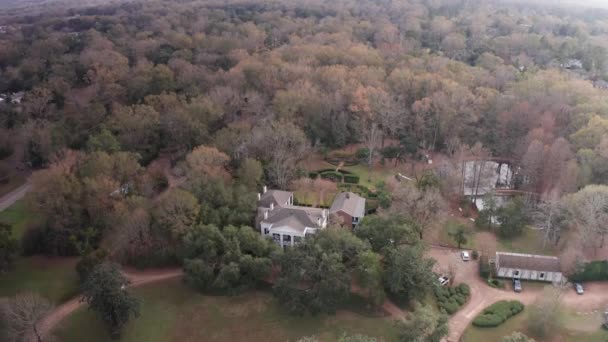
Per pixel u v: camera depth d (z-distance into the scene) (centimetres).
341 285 9006
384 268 9719
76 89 19175
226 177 12044
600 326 9131
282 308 9588
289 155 13562
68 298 9819
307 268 9119
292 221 10750
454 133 15588
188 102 16812
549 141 14075
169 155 15575
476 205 13738
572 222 11188
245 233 10119
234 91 16688
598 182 12594
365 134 15612
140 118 14675
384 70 18625
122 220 10525
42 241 11081
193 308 9625
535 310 8969
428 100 15625
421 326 8012
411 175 14762
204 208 10856
